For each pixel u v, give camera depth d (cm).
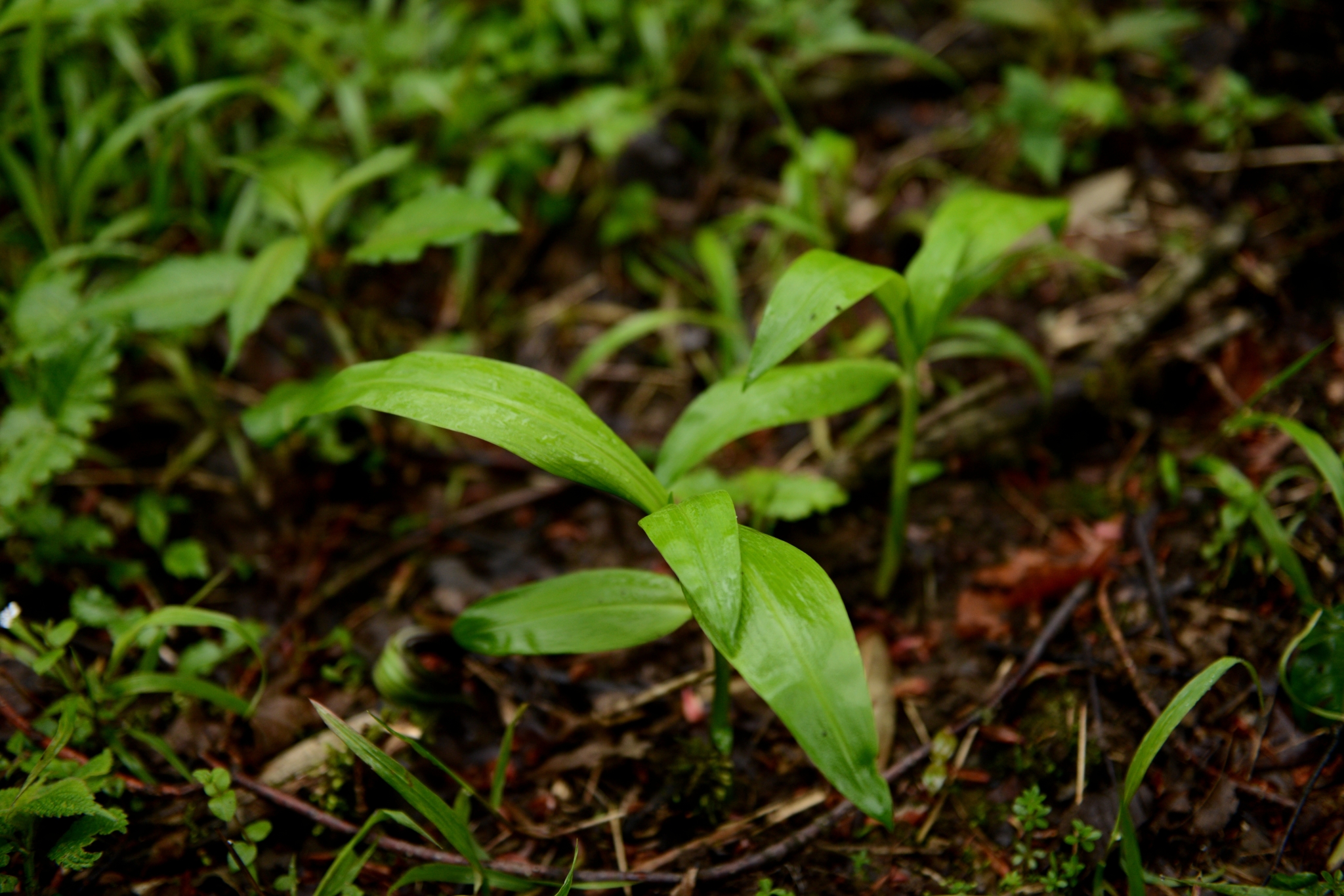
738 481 83
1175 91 102
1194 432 88
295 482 91
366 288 99
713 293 97
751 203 102
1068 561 84
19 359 82
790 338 71
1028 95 98
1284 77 101
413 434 92
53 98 100
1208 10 105
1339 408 87
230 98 101
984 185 101
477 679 82
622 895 75
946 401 89
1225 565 83
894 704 81
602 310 99
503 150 99
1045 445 89
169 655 83
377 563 88
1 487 80
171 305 82
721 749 77
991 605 84
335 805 78
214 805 73
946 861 76
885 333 91
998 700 79
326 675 82
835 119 106
